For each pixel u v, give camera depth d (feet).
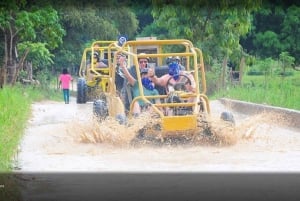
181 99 45.78
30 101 84.84
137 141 45.06
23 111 64.08
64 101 90.94
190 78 47.42
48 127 55.93
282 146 44.98
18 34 95.61
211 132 45.16
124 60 49.67
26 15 91.04
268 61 102.53
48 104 86.58
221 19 87.71
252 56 98.53
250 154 41.81
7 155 37.76
